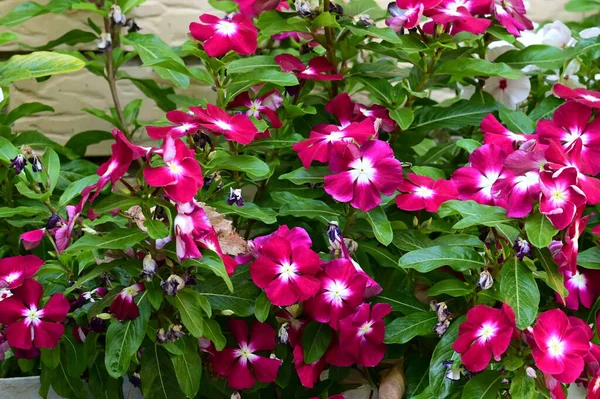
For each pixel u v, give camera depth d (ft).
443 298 2.19
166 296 2.00
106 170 1.91
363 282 2.05
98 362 2.17
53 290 2.15
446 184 2.14
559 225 1.90
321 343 2.09
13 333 2.01
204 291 2.09
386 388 2.15
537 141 2.09
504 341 1.94
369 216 2.11
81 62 2.21
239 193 2.07
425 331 2.08
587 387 2.02
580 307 2.23
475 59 2.32
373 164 2.08
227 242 2.05
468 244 2.10
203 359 2.15
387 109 2.35
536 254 1.98
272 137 2.35
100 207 1.89
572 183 1.90
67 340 2.13
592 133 2.12
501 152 2.12
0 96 2.20
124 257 2.00
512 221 1.97
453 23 2.31
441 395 2.02
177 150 1.90
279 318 2.11
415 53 2.35
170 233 1.90
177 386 2.10
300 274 2.03
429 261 2.03
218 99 2.31
